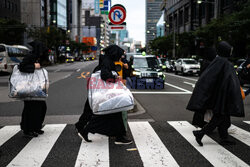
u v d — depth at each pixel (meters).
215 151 4.23
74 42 92.44
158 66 14.52
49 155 4.05
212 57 5.18
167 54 60.25
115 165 3.65
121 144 4.57
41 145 4.54
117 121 4.37
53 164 3.70
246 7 26.39
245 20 24.80
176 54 55.31
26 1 72.38
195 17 64.69
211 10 54.53
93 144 4.59
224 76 4.25
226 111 4.25
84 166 3.62
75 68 38.28
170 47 58.16
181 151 4.23
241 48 34.16
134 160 3.84
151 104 8.91
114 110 4.18
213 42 34.94
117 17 7.91
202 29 36.91
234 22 26.50
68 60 70.00
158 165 3.65
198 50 50.19
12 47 28.06
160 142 4.70
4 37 42.50
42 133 5.24
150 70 14.01
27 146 4.48
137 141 4.75
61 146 4.48
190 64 24.95
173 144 4.59
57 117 6.83
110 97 4.17
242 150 4.28
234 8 35.97
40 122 5.03
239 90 4.24
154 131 5.44
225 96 4.21
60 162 3.77
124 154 4.09
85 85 15.44
